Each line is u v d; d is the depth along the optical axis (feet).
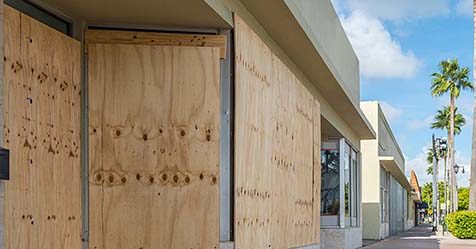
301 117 39.40
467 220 108.27
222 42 25.44
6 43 19.95
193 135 24.86
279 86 33.83
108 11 23.76
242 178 26.68
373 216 105.91
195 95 25.04
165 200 24.38
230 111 26.17
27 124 20.85
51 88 22.30
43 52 21.95
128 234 24.06
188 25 25.62
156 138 24.58
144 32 25.07
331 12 49.75
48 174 21.86
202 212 24.59
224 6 25.67
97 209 23.94
